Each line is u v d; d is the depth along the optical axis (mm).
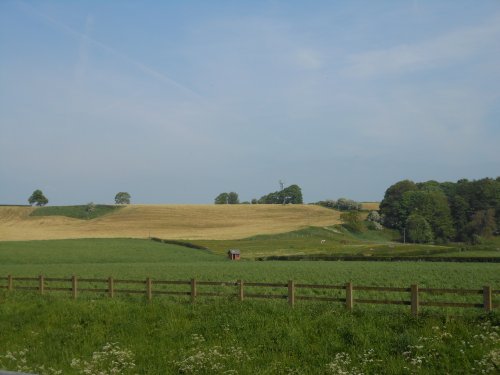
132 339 19531
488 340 15273
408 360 15125
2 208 154875
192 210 159750
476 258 61875
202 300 24000
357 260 67938
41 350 18844
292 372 15078
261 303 21297
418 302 18047
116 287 35531
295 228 128750
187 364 15844
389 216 144125
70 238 110500
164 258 77312
